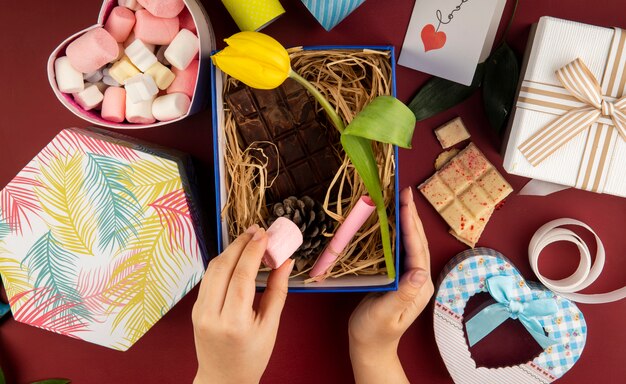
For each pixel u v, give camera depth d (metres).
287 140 0.45
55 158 0.44
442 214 0.51
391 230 0.46
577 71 0.41
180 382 0.54
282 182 0.45
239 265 0.36
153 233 0.44
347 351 0.54
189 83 0.45
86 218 0.45
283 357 0.55
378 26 0.50
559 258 0.53
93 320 0.46
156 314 0.45
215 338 0.37
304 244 0.44
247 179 0.44
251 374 0.40
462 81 0.48
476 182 0.51
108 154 0.44
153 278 0.45
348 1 0.43
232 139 0.45
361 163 0.38
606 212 0.52
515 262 0.53
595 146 0.43
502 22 0.50
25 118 0.52
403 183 0.52
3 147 0.52
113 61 0.46
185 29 0.44
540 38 0.43
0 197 0.45
